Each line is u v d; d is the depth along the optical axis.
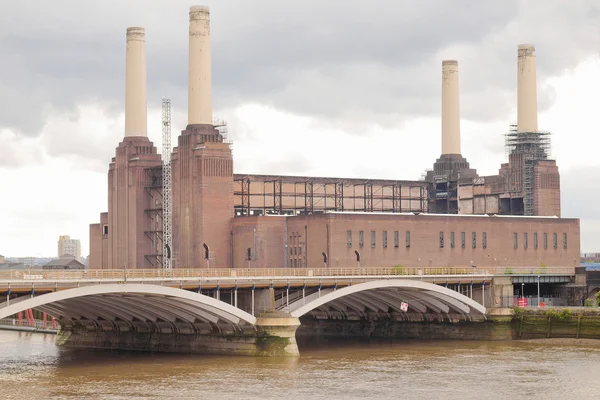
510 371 126.25
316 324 184.38
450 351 149.25
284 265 194.00
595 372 125.50
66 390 110.06
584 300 195.12
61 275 119.94
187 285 131.88
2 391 109.44
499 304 172.88
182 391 109.50
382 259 190.38
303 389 111.31
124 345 151.88
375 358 139.50
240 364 130.50
